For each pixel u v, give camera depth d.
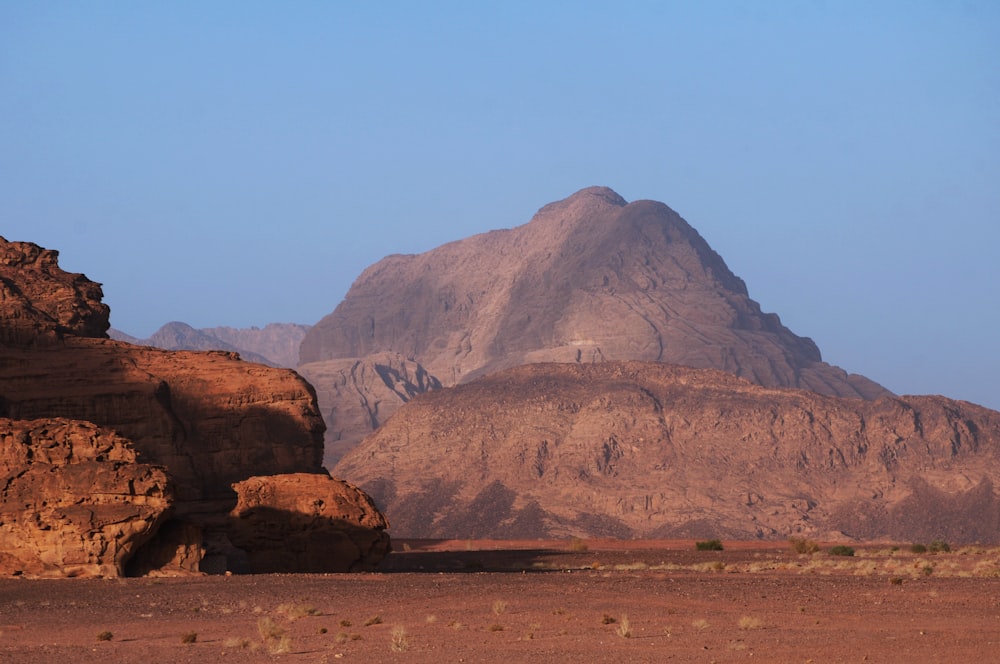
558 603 61.03
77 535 73.19
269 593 65.38
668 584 70.62
